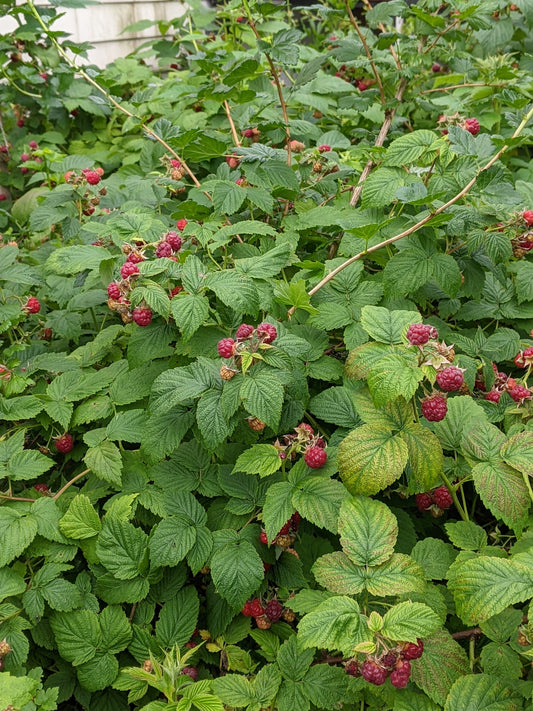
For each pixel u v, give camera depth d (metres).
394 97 1.06
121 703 0.59
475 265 0.76
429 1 1.04
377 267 0.86
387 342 0.54
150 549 0.58
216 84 1.00
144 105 1.31
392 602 0.53
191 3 1.66
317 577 0.49
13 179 1.42
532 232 0.70
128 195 0.97
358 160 0.98
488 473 0.52
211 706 0.49
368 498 0.52
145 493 0.63
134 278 0.58
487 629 0.52
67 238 0.89
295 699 0.53
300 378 0.62
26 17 1.33
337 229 0.80
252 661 0.61
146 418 0.66
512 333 0.74
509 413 0.59
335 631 0.45
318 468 0.58
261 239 0.76
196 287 0.58
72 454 0.72
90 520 0.60
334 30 1.64
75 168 1.04
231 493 0.62
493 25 1.25
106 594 0.59
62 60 1.38
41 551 0.60
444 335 0.74
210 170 1.01
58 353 0.77
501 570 0.47
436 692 0.48
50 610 0.59
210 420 0.55
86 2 1.12
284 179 0.77
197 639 0.62
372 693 0.51
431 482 0.51
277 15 1.54
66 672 0.60
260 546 0.60
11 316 0.77
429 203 0.64
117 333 0.77
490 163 0.64
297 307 0.65
